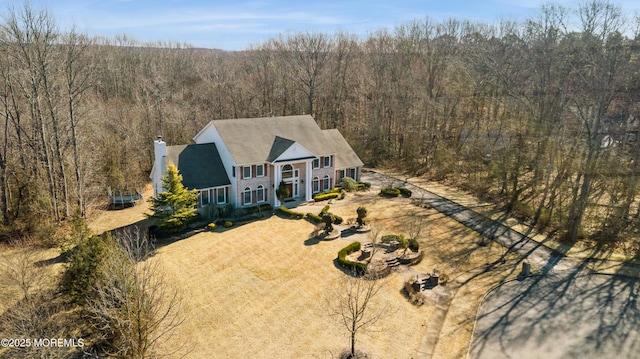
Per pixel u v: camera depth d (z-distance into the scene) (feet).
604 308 86.99
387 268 99.25
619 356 72.69
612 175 123.65
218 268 101.19
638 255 110.93
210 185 136.77
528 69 158.71
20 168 134.51
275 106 258.37
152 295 67.97
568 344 75.82
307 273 98.73
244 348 74.08
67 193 138.21
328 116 249.96
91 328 76.33
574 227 117.80
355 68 250.78
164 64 319.27
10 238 119.96
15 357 67.77
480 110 197.57
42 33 120.88
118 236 120.88
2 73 121.90
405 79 213.05
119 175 163.32
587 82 122.42
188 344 74.79
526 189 154.51
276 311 84.33
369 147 223.30
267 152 144.97
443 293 92.02
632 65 118.21
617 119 131.23
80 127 156.04
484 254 111.04
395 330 78.95
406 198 158.20
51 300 80.53
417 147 204.44
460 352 73.61
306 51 238.48
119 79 285.23
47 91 125.08
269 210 141.08
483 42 204.74
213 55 474.49
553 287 95.04
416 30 236.43
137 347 65.67
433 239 119.75
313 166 155.53
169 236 119.44
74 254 81.56
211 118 231.71
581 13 149.89
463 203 151.94
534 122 143.43
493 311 85.66
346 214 138.72
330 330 78.59
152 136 199.00
